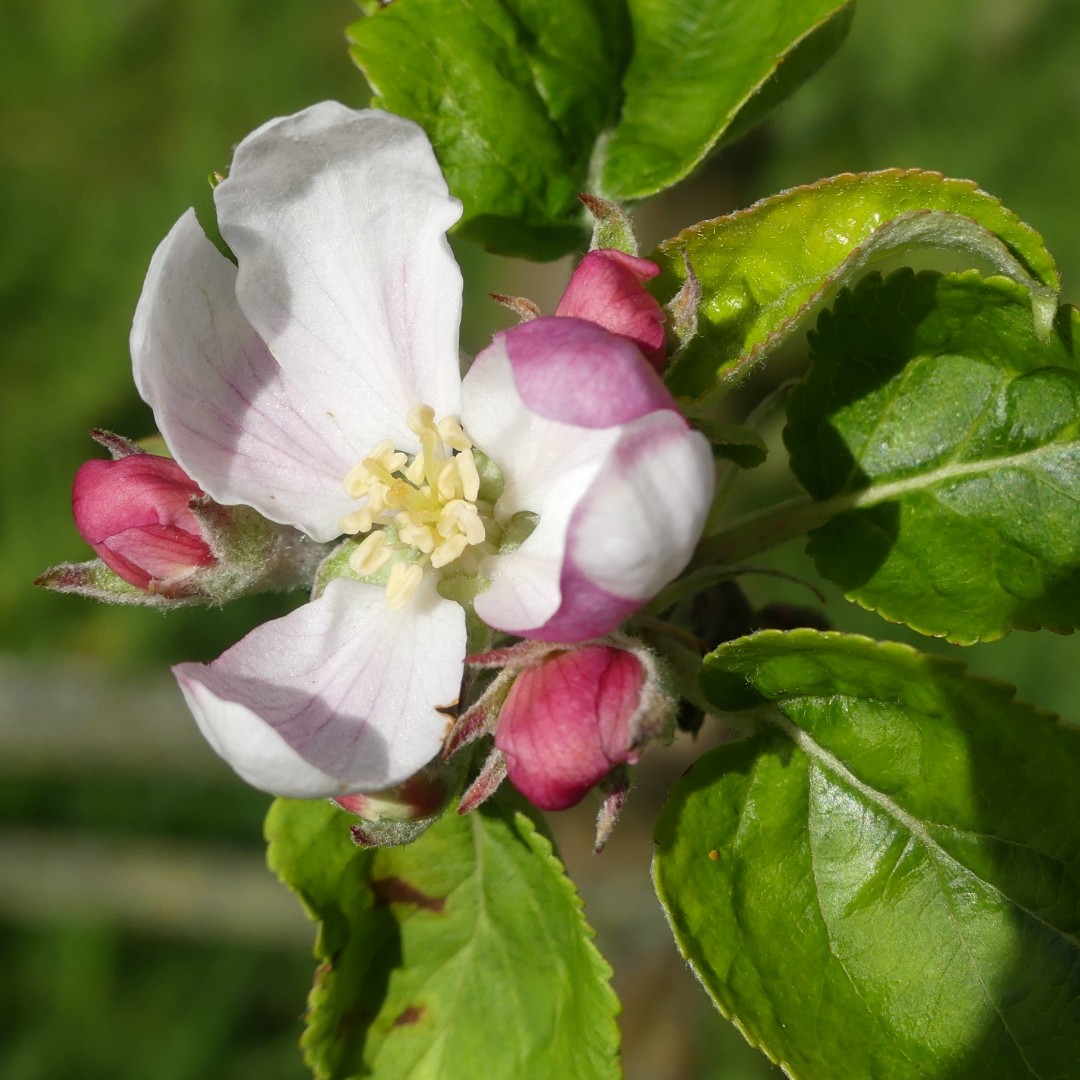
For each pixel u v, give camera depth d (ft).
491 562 0.51
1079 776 0.49
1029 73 1.25
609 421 0.45
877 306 0.54
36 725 0.84
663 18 0.61
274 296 0.52
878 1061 0.50
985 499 0.54
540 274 1.09
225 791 1.05
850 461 0.55
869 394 0.55
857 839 0.51
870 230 0.51
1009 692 0.48
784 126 1.24
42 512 1.19
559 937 0.54
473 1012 0.55
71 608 1.14
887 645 0.47
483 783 0.48
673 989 0.82
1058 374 0.53
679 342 0.49
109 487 0.52
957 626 0.53
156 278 0.48
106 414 1.22
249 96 1.32
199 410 0.51
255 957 1.07
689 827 0.51
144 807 1.05
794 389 0.55
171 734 0.86
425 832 0.55
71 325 1.25
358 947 0.55
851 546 0.55
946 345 0.54
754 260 0.52
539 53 0.60
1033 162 1.24
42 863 0.97
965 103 1.26
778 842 0.52
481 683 0.51
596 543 0.44
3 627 1.14
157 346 0.49
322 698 0.50
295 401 0.52
